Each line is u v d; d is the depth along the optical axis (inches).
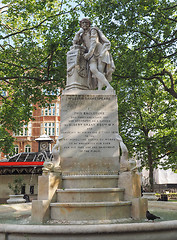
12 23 855.7
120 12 661.9
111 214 267.6
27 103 837.2
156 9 666.2
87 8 739.4
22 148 1913.1
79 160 325.7
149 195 695.1
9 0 783.7
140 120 986.7
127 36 714.2
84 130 335.6
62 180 309.0
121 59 715.4
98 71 370.3
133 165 311.7
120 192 297.6
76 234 176.4
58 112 1957.4
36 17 832.9
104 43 379.6
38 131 1939.0
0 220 281.9
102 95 348.2
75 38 388.2
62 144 330.0
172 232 182.4
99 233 176.2
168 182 1235.2
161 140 932.6
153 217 261.0
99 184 303.9
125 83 762.8
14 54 750.5
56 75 735.1
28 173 1080.8
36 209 275.7
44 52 767.1
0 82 917.8
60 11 781.9
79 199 284.2
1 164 1045.2
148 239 178.2
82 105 344.2
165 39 694.5
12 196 697.0
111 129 338.0
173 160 1013.2
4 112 876.0
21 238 181.8
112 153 329.7
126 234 177.3
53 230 177.2
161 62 741.3
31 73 750.5
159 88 1034.1
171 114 990.4
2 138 856.3
